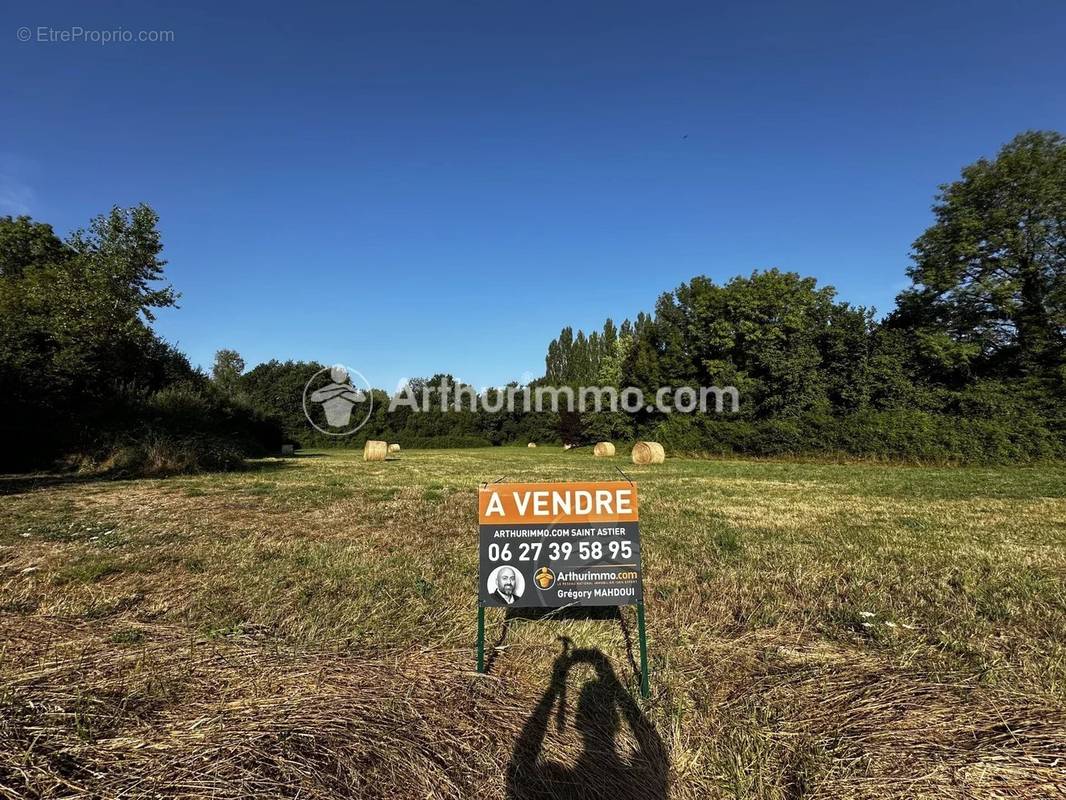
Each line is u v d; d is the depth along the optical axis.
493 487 3.27
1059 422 20.72
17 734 2.48
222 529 7.18
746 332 29.66
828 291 29.52
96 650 3.39
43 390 15.71
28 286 19.50
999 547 6.38
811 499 10.80
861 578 5.09
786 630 3.91
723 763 2.46
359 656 3.39
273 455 29.41
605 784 2.34
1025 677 3.15
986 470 18.64
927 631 3.84
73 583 4.73
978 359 25.16
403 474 16.44
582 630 3.88
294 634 3.69
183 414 19.08
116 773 2.25
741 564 5.63
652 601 4.51
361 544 6.37
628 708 2.89
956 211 25.14
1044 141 23.58
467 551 6.06
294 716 2.67
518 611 4.25
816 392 26.72
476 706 2.86
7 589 4.55
